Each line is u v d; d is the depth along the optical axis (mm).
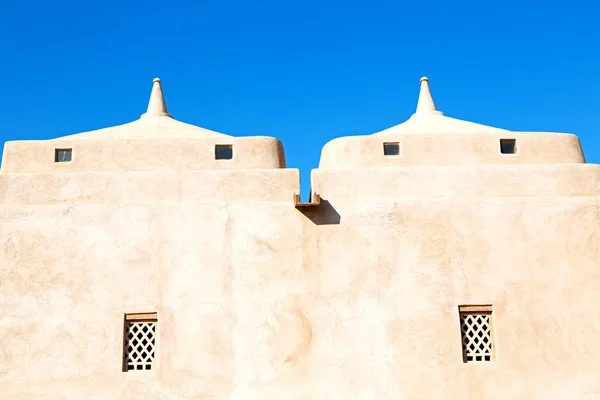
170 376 10875
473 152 12977
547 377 11047
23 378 10812
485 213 11750
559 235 11695
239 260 11430
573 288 11461
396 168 12219
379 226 11648
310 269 11430
